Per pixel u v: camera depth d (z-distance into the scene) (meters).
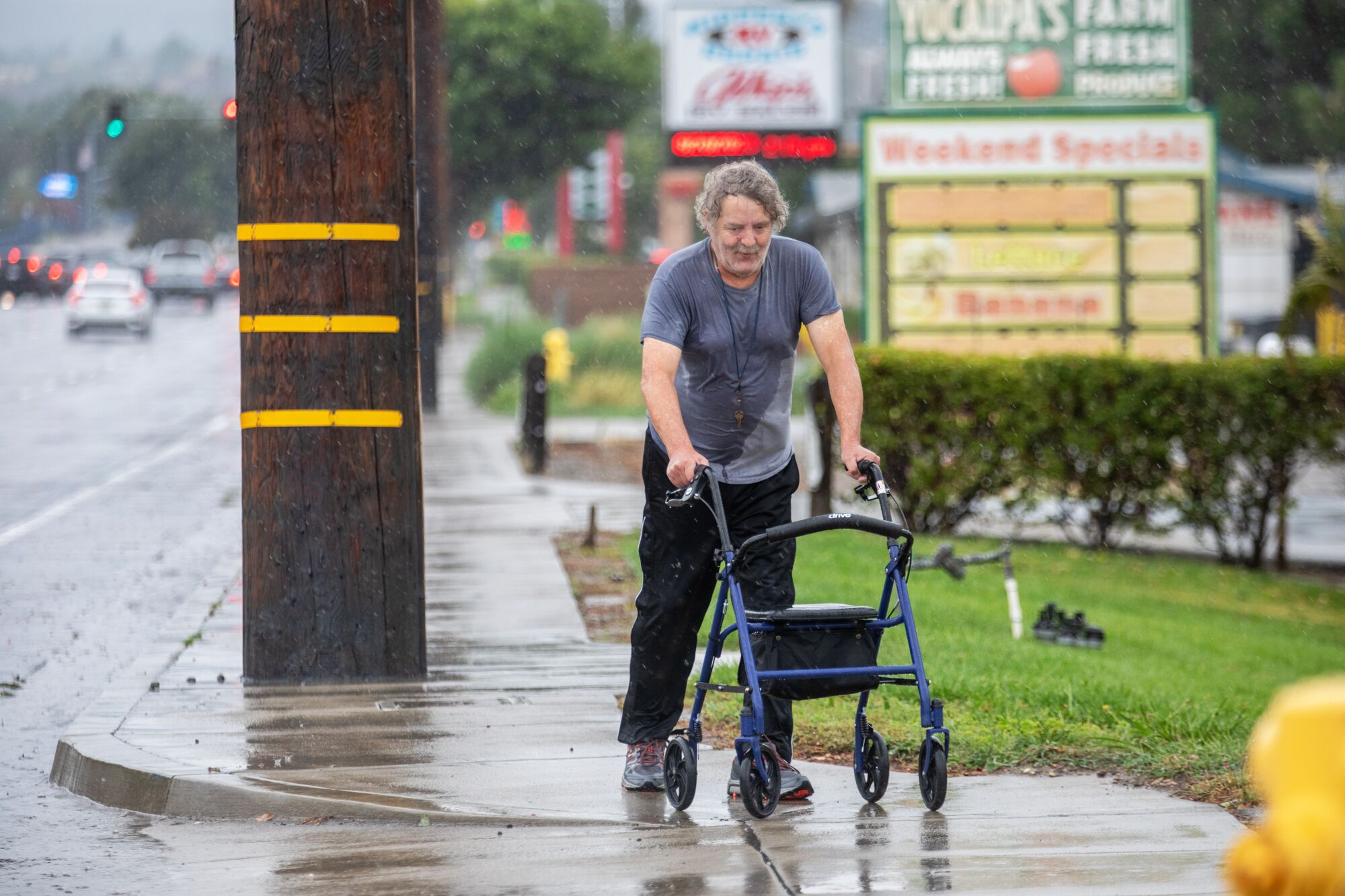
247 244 31.53
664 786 22.47
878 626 21.09
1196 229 79.06
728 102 118.12
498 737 26.28
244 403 31.81
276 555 31.47
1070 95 79.88
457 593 42.56
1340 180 141.12
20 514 63.12
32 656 37.53
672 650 22.73
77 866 20.66
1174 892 17.83
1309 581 58.44
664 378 21.36
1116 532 61.50
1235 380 59.00
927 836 20.33
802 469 80.31
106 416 105.06
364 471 31.53
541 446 78.06
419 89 112.62
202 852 21.12
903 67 80.25
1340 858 7.22
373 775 23.70
